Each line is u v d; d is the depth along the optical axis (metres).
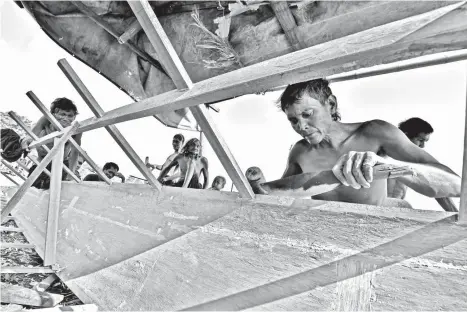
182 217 1.45
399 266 0.75
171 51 0.91
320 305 0.87
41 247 2.76
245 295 1.05
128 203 1.95
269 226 1.07
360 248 0.83
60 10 2.22
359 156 0.83
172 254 1.42
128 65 2.64
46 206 3.20
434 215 0.73
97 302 1.72
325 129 1.49
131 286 1.56
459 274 0.65
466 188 0.65
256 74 0.74
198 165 3.99
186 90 0.96
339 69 0.61
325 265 0.88
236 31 1.73
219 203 1.30
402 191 1.77
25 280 2.18
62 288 2.11
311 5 1.37
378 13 1.21
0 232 3.23
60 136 2.06
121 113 1.31
